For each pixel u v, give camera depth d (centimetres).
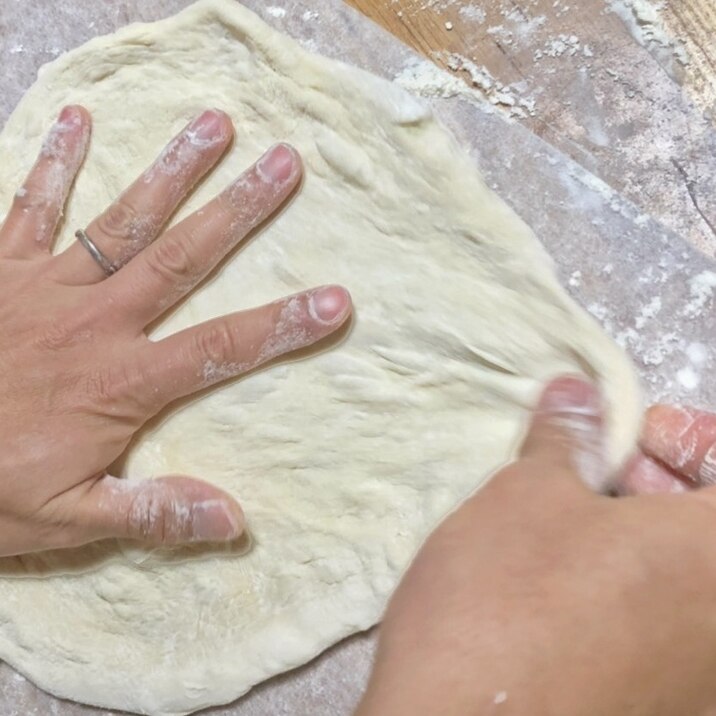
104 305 80
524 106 87
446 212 77
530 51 87
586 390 64
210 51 84
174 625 92
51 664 94
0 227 89
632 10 86
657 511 50
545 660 41
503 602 44
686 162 84
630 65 86
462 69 89
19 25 94
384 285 81
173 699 90
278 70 81
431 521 82
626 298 82
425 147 77
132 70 87
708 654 43
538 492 53
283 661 87
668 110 85
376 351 83
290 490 88
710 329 80
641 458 71
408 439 84
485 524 51
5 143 91
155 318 84
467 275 79
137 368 79
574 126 86
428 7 89
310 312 78
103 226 82
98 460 80
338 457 86
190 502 80
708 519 49
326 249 83
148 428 88
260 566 90
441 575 48
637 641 42
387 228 81
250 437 88
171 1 91
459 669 41
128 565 91
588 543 47
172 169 82
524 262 75
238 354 80
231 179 84
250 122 84
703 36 85
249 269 85
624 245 82
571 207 83
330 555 87
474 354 79
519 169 84
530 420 64
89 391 79
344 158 80
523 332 77
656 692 41
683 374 80
